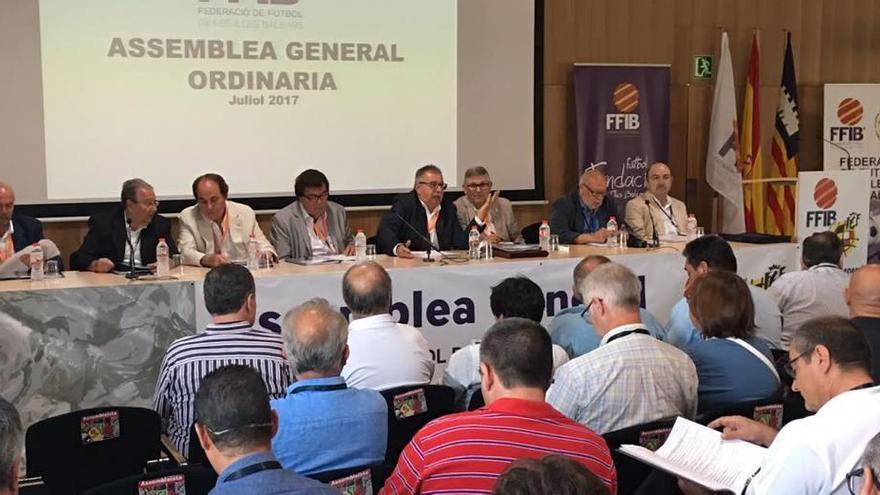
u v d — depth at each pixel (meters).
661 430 2.45
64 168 5.88
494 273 4.77
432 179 5.54
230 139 6.25
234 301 2.89
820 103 8.20
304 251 5.28
